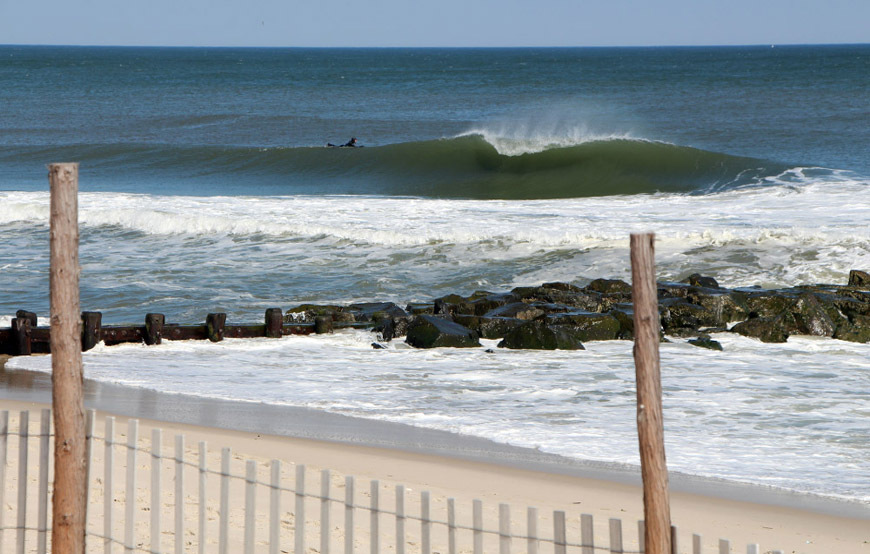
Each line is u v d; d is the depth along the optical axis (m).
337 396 47.31
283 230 96.25
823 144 172.75
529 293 70.44
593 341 60.50
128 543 21.31
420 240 91.50
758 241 86.56
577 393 47.88
